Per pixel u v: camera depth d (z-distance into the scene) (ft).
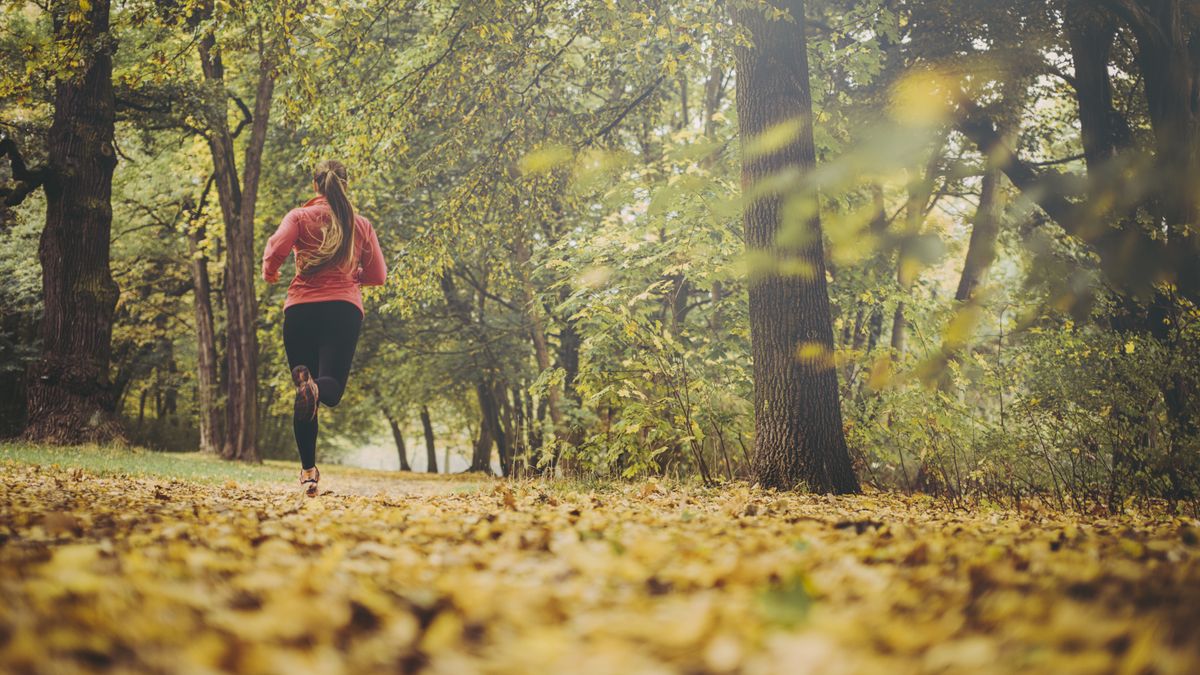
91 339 46.14
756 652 4.94
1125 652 5.27
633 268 31.81
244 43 30.09
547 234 52.54
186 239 79.71
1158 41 34.94
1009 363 22.45
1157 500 22.03
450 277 73.97
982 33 38.17
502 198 37.09
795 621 5.64
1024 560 8.68
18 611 5.66
